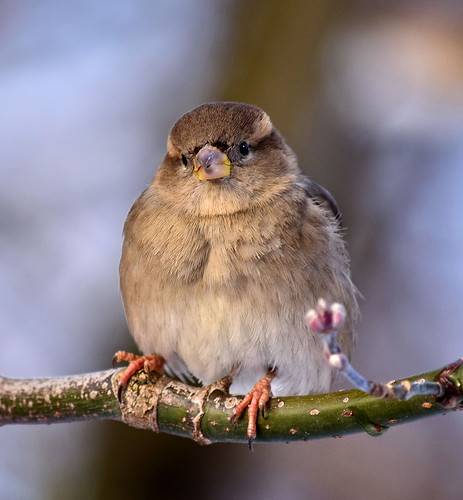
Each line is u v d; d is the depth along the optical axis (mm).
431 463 11188
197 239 8625
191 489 10953
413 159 12617
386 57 12633
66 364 11719
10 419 8156
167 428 7797
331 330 4969
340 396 7094
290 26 12836
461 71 12375
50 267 12227
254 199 8734
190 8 13422
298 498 10992
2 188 12594
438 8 12531
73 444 11266
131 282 8875
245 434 7434
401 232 12391
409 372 11680
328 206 9273
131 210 9250
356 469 11133
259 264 8484
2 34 13266
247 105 9344
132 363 8055
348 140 12562
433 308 12039
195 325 8555
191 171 8867
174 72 13258
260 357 8594
